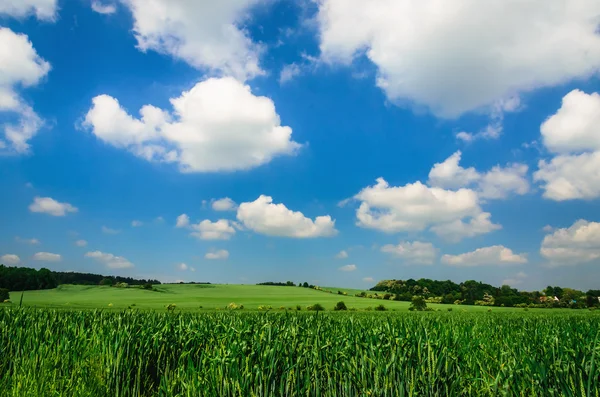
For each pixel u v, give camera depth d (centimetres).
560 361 643
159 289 13775
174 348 1080
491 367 762
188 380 820
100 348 998
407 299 13125
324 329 1166
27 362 943
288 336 974
